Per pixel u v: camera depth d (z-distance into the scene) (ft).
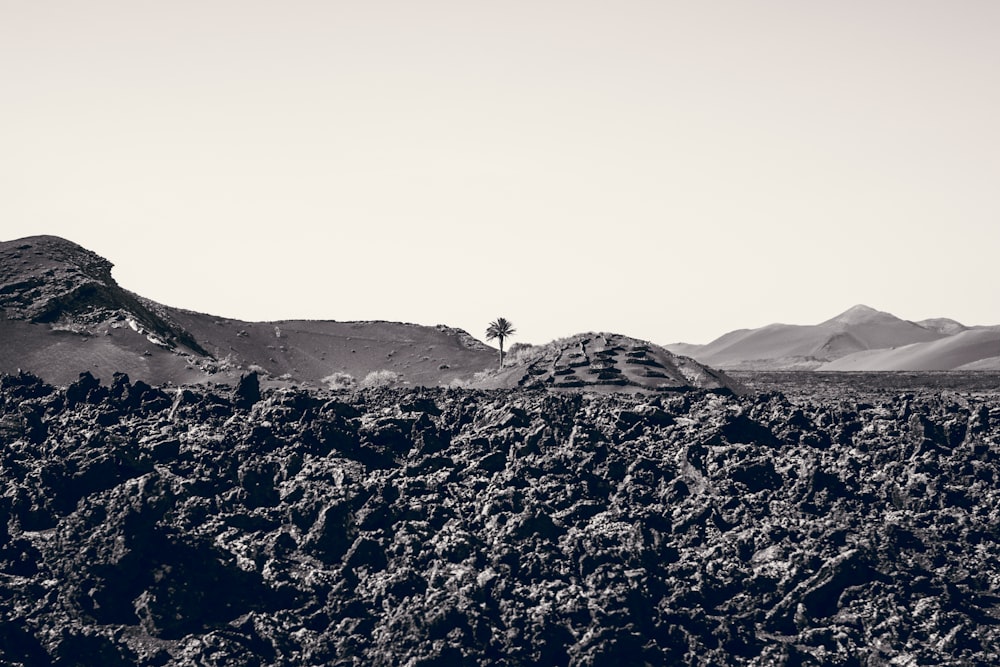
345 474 403.95
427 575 360.89
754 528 395.96
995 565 394.73
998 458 449.06
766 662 346.54
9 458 400.67
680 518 400.47
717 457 431.02
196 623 341.62
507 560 369.71
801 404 498.28
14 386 469.16
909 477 431.84
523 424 449.06
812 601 369.50
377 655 334.03
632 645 343.67
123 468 395.34
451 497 401.90
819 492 416.26
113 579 343.26
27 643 328.08
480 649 336.29
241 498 392.27
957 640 358.64
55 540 357.20
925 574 384.06
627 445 443.32
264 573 361.10
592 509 402.52
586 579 365.81
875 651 354.95
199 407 448.65
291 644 338.95
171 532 359.87
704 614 358.84
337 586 356.59
